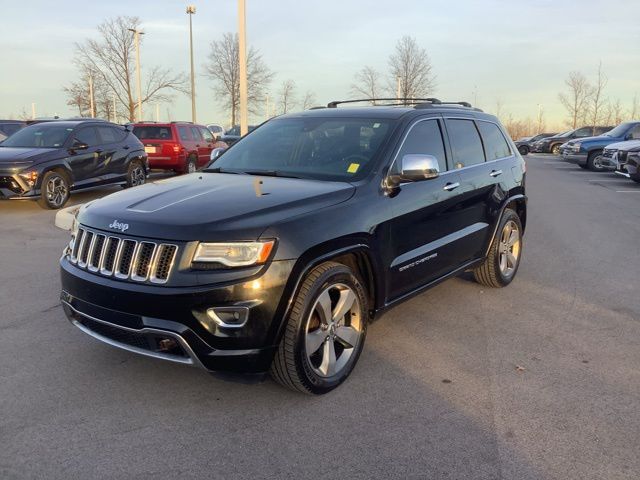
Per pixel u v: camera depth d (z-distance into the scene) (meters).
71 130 11.64
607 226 9.93
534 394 3.68
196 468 2.88
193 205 3.48
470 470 2.88
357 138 4.47
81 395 3.58
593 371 4.03
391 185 4.12
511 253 6.09
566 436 3.20
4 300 5.37
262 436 3.17
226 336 3.15
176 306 3.12
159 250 3.20
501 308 5.36
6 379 3.77
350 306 3.75
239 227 3.20
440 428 3.26
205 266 3.14
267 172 4.41
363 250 3.77
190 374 3.88
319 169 4.30
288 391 3.69
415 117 4.67
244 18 15.55
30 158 10.49
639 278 6.47
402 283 4.29
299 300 3.35
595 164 23.33
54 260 6.93
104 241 3.43
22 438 3.11
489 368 4.05
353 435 3.19
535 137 50.25
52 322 4.80
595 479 2.82
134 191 4.02
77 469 2.86
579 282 6.27
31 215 10.38
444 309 5.30
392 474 2.85
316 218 3.49
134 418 3.33
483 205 5.38
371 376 3.91
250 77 39.91
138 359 4.09
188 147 17.50
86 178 11.76
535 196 14.50
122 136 13.10
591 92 54.78
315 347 3.54
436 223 4.62
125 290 3.23
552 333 4.74
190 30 35.75
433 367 4.06
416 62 44.00
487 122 5.91
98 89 42.12
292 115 5.27
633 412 3.47
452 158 5.01
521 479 2.82
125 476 2.81
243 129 16.11
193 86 36.12
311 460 2.96
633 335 4.72
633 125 23.14
